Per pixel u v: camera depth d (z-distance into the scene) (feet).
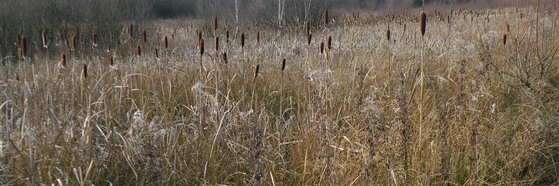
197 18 58.59
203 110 12.64
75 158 10.50
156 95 15.96
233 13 48.37
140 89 16.28
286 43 27.22
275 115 16.02
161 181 10.81
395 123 11.62
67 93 14.58
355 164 10.85
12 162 9.92
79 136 11.59
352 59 19.20
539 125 12.94
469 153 11.58
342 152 11.27
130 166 10.78
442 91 15.15
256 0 49.14
